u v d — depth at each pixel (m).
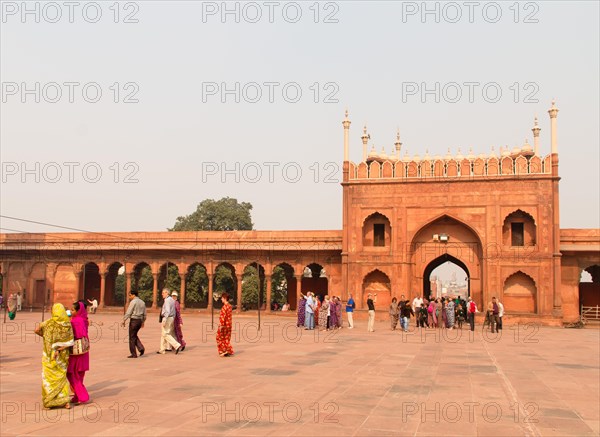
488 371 8.38
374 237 22.41
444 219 21.56
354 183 22.17
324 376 7.53
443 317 18.33
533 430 4.87
